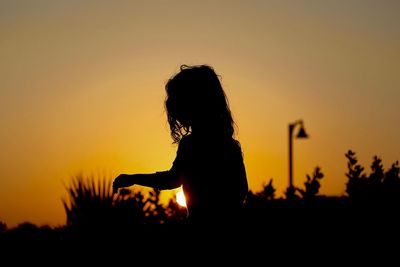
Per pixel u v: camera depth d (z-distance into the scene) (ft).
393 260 15.65
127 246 17.88
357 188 18.16
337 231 16.44
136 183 14.32
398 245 16.01
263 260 14.90
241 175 14.33
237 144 14.78
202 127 14.39
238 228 13.92
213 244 13.57
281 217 17.13
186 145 14.28
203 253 13.56
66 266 17.65
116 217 20.11
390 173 18.44
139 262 17.29
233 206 13.98
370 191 18.16
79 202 21.25
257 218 17.06
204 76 14.58
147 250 17.48
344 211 17.43
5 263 17.78
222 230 13.67
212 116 14.48
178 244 15.76
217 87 14.71
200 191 13.93
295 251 15.69
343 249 15.81
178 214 22.24
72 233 19.21
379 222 16.80
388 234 16.42
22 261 17.89
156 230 18.39
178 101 14.57
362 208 17.54
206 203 13.87
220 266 13.50
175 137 15.51
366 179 18.37
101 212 20.15
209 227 13.70
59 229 19.69
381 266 15.44
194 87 14.40
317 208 17.72
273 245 15.67
